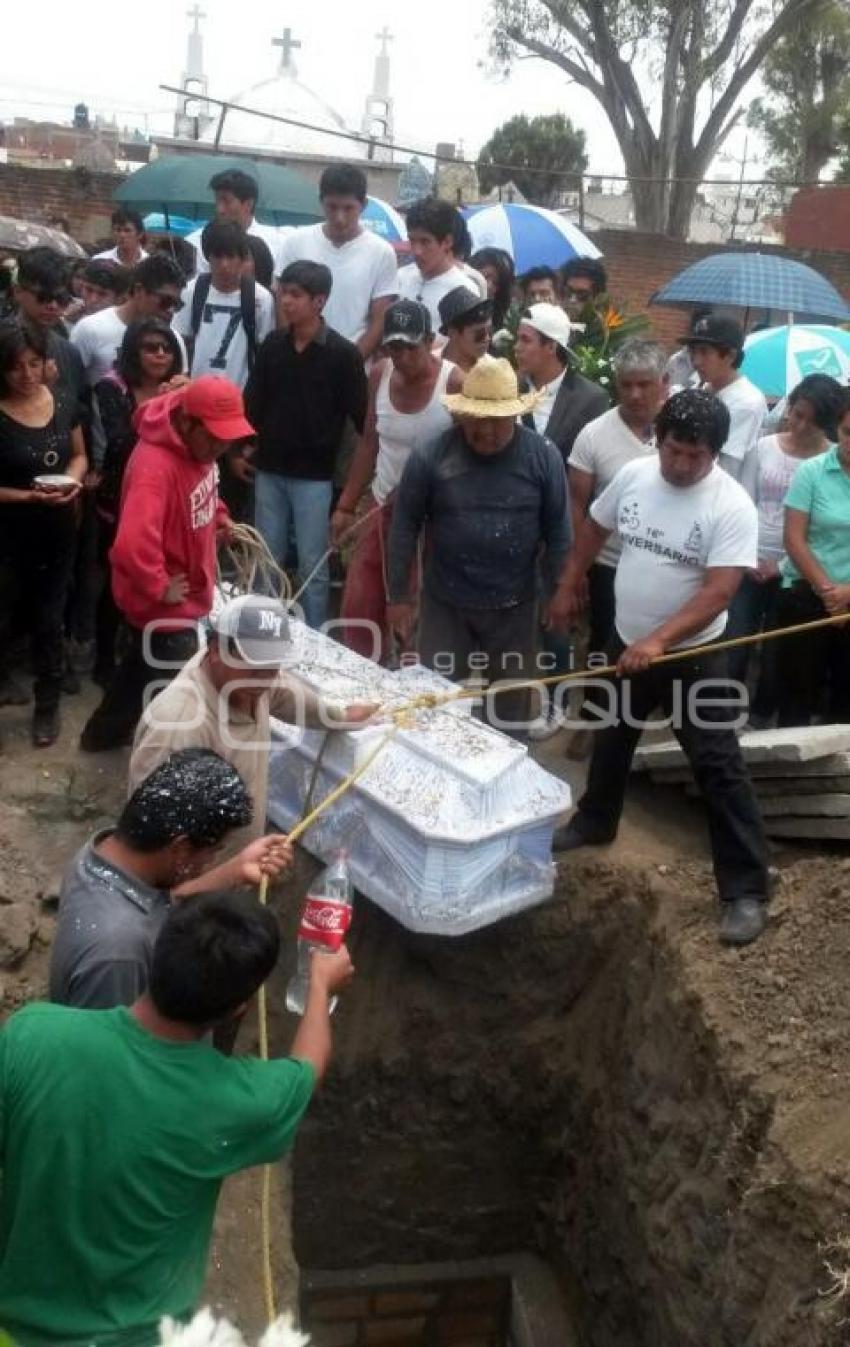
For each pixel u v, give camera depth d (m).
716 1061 4.91
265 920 2.87
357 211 7.20
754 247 20.36
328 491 6.69
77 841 5.64
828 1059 4.68
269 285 7.98
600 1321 5.87
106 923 3.29
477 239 12.34
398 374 5.92
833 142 29.86
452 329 6.35
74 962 3.28
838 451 5.86
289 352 6.43
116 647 6.47
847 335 9.55
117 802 5.80
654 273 20.48
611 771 5.59
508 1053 5.94
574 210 24.00
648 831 5.96
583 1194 5.93
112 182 19.64
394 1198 6.20
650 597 5.03
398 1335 6.47
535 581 5.76
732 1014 4.96
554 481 5.50
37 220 18.06
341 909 3.60
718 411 4.72
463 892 4.96
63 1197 2.76
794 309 10.87
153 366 5.84
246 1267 4.82
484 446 5.38
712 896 5.49
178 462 4.95
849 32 26.61
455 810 4.86
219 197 8.09
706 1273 4.82
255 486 6.82
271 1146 2.93
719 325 6.28
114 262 8.24
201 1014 2.79
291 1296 4.82
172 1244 2.87
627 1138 5.48
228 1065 2.89
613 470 5.88
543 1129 6.10
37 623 5.81
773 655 6.50
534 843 5.20
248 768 4.15
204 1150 2.81
